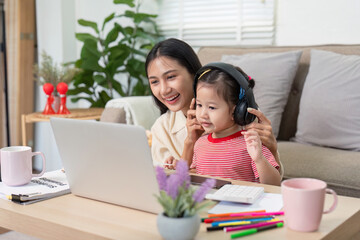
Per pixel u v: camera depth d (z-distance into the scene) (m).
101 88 3.77
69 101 3.89
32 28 3.83
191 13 3.30
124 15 3.30
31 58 3.84
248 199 1.06
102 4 3.73
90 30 3.81
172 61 1.52
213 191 1.16
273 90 2.43
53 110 2.97
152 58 1.54
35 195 1.14
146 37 3.28
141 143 0.97
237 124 1.40
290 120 2.53
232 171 1.39
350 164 1.88
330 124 2.21
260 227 0.92
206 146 1.44
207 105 1.30
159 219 0.86
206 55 2.83
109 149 1.04
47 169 3.94
